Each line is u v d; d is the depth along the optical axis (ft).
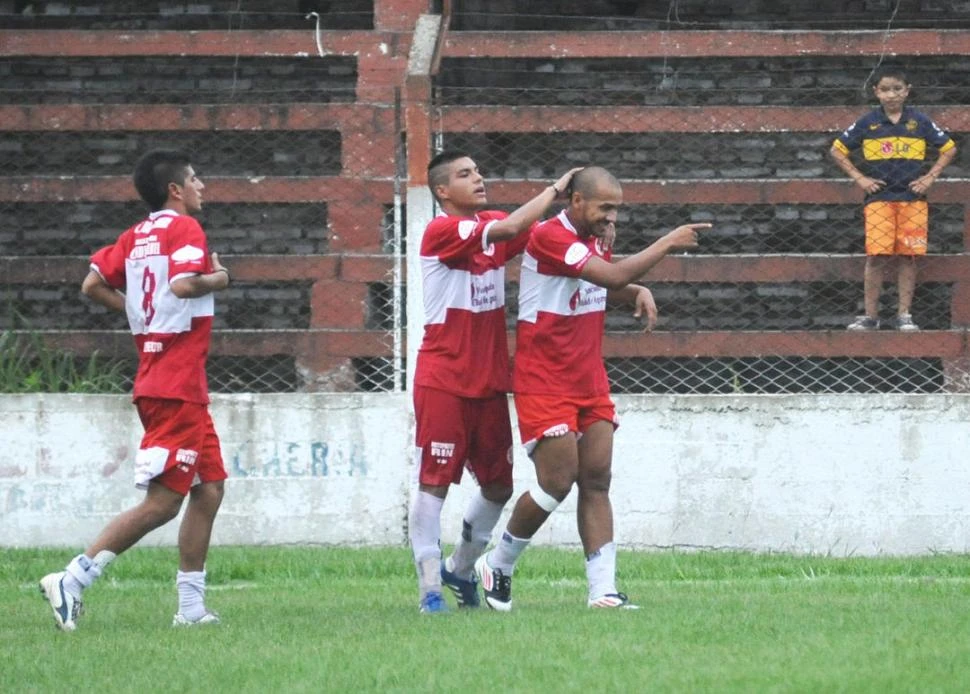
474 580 89.81
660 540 126.00
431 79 128.47
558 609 85.35
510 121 134.00
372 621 80.74
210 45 141.38
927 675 60.39
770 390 142.00
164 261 81.30
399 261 128.06
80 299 154.20
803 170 157.69
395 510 126.72
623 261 81.46
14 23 163.02
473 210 85.20
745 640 70.18
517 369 84.69
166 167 83.61
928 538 125.49
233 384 145.18
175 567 111.55
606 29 164.35
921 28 163.84
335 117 136.46
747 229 157.07
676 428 126.00
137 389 82.07
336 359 133.08
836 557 121.39
